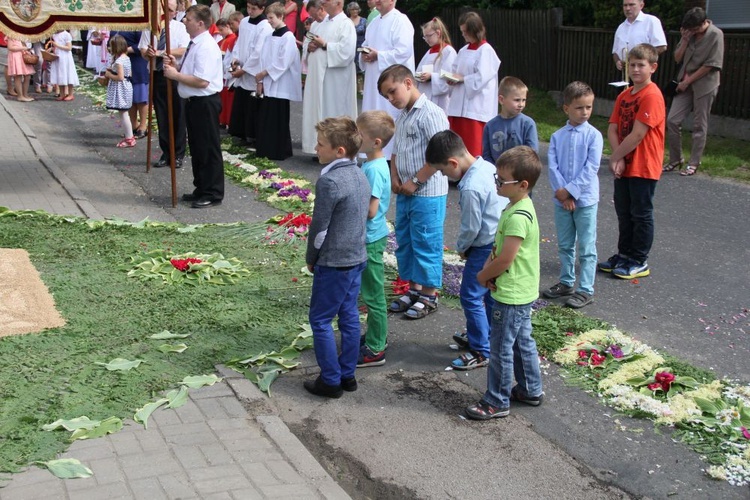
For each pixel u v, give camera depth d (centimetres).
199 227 809
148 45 1040
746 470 414
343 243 462
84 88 1833
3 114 1408
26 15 843
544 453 432
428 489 399
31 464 385
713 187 1021
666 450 435
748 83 1260
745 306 641
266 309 601
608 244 805
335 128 458
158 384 474
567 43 1614
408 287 644
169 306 595
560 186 631
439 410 475
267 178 1034
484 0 1861
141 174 1054
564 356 537
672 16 1421
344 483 404
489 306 534
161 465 389
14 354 501
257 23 1222
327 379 479
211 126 885
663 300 654
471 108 1002
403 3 2091
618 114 699
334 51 1134
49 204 872
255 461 399
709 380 507
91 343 524
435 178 574
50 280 634
